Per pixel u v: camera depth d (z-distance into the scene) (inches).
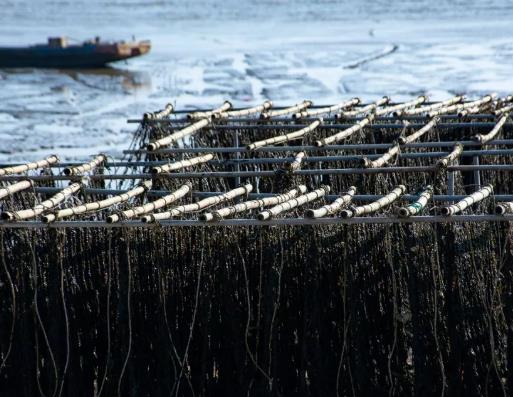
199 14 7839.6
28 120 4094.5
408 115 2097.7
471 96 4008.4
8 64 5467.5
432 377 1338.6
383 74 4680.1
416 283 1318.9
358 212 1314.0
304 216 1321.4
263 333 1373.0
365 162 1588.3
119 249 1368.1
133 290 1381.6
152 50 6018.7
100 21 7765.8
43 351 1424.7
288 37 6299.2
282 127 2043.6
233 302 1376.7
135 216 1364.4
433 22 6486.2
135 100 4495.6
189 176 1599.4
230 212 1357.0
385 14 7096.5
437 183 1679.4
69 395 1418.6
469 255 1314.0
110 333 1405.0
